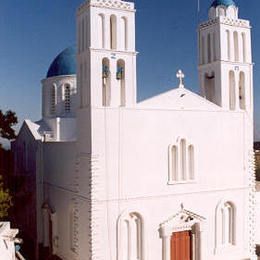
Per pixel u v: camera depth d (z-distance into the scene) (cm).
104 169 2981
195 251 3309
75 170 3203
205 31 3669
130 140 3070
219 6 3606
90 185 2942
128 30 3095
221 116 3447
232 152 3500
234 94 3553
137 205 3086
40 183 3959
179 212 3225
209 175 3378
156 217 3156
